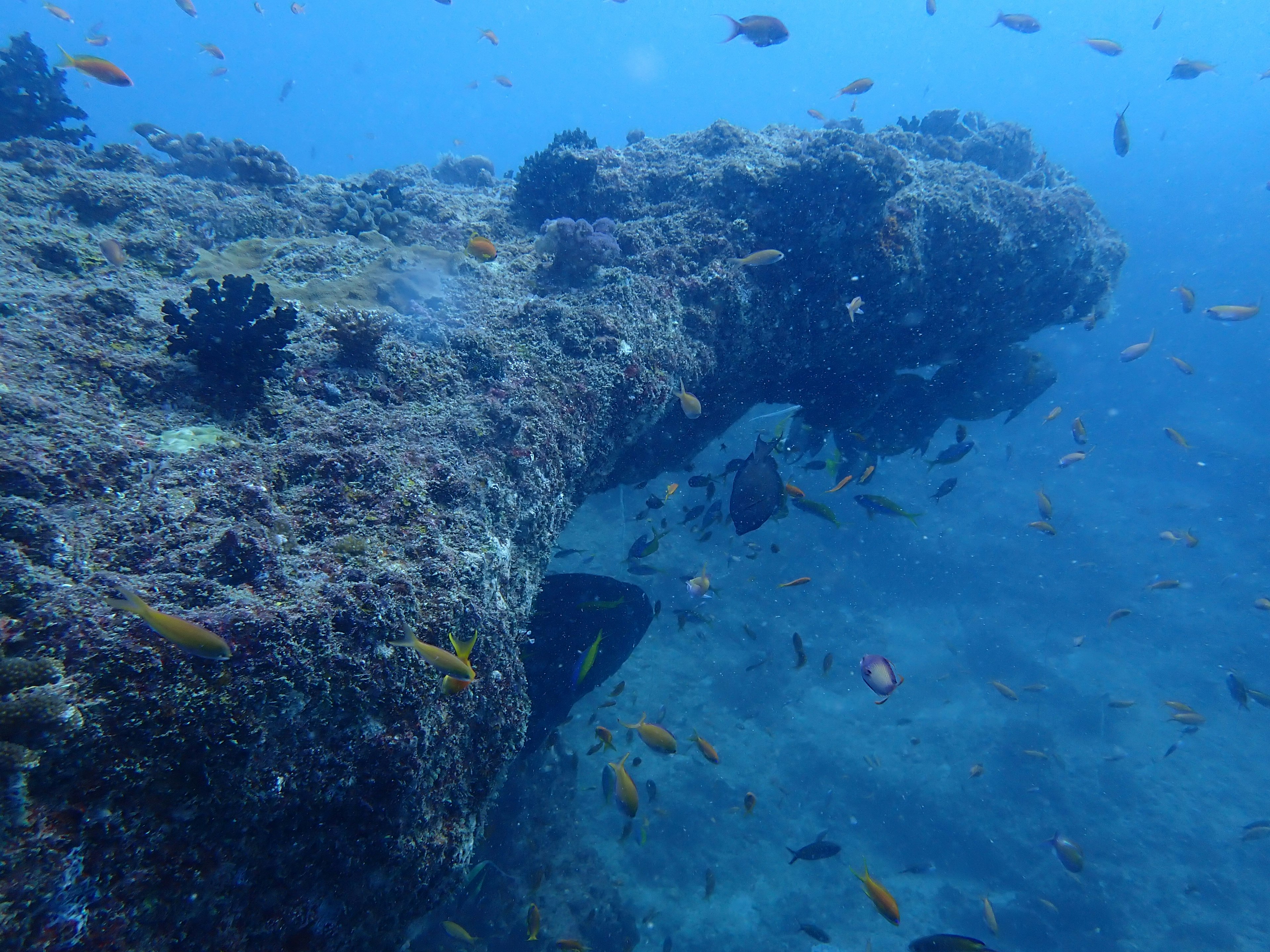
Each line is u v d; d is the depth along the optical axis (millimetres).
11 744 1458
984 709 12906
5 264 3594
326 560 2488
